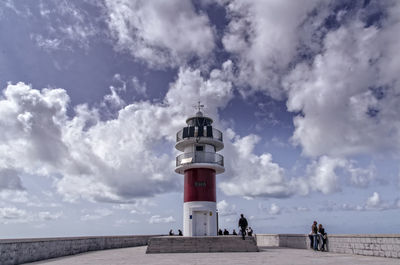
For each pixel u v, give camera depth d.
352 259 11.20
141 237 28.11
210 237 17.98
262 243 26.25
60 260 12.88
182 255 15.22
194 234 21.45
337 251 14.87
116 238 23.47
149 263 11.06
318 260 11.06
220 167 22.92
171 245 17.56
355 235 13.53
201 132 23.23
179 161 23.25
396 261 10.29
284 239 21.75
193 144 23.62
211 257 13.62
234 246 17.58
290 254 14.39
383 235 11.81
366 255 12.71
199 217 21.89
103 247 21.17
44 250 13.41
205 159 22.69
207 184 22.36
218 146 24.69
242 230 17.98
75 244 16.95
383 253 11.77
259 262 10.83
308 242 17.88
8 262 10.86
